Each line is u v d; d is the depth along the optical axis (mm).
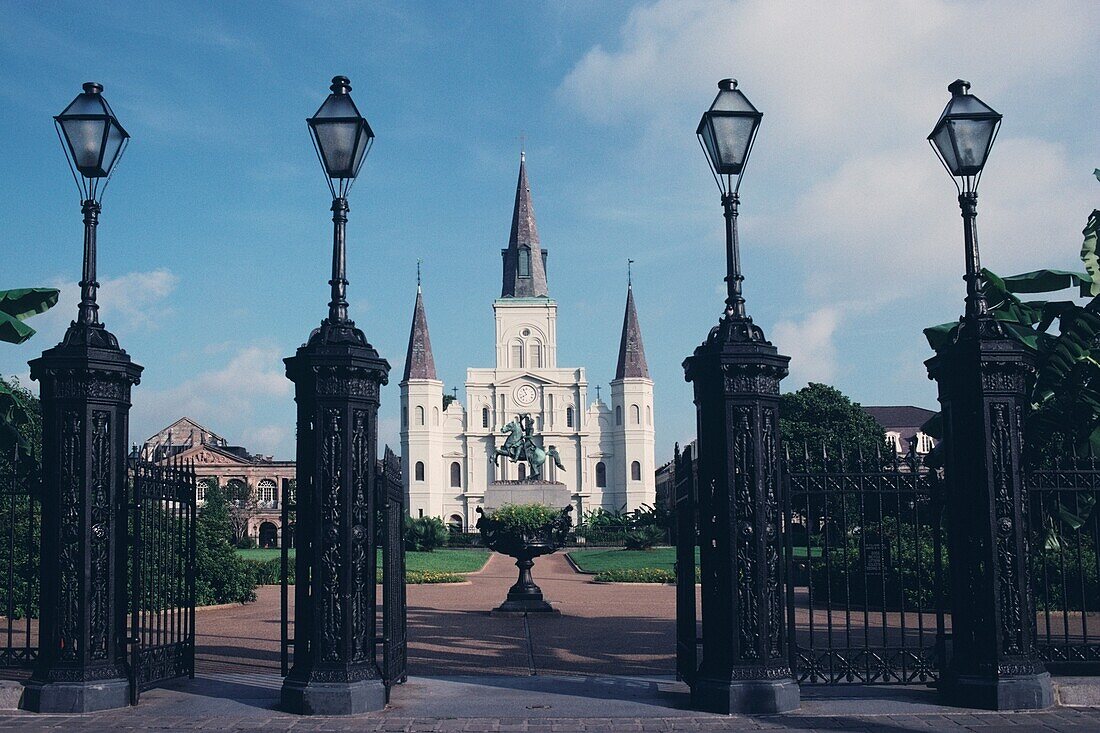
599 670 11719
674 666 12078
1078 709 8711
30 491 9359
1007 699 8641
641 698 9344
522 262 116875
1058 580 17203
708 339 9320
